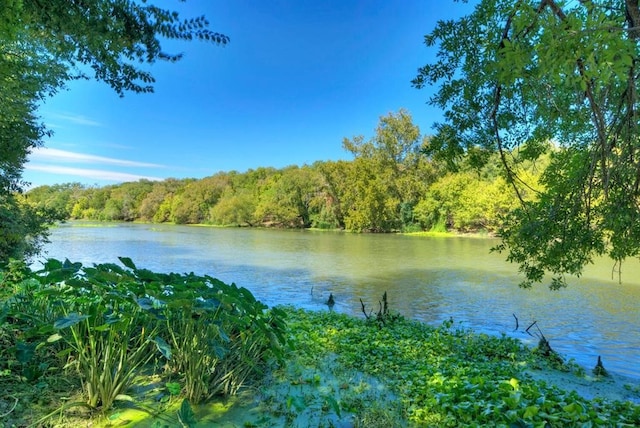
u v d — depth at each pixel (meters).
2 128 9.98
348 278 15.66
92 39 4.88
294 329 6.19
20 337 3.19
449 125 5.29
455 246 30.19
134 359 3.26
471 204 40.94
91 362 2.84
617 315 9.89
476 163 5.57
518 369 5.03
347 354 4.87
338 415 2.88
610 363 6.48
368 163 49.91
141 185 97.88
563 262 5.09
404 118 49.09
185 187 85.44
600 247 4.67
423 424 2.96
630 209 3.79
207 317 3.40
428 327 7.62
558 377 5.17
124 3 4.86
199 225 72.19
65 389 3.02
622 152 3.47
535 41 2.64
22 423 2.54
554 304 11.15
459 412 3.06
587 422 2.79
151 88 6.19
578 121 4.55
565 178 5.09
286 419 2.96
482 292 12.93
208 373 3.25
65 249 26.86
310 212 60.66
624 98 3.28
